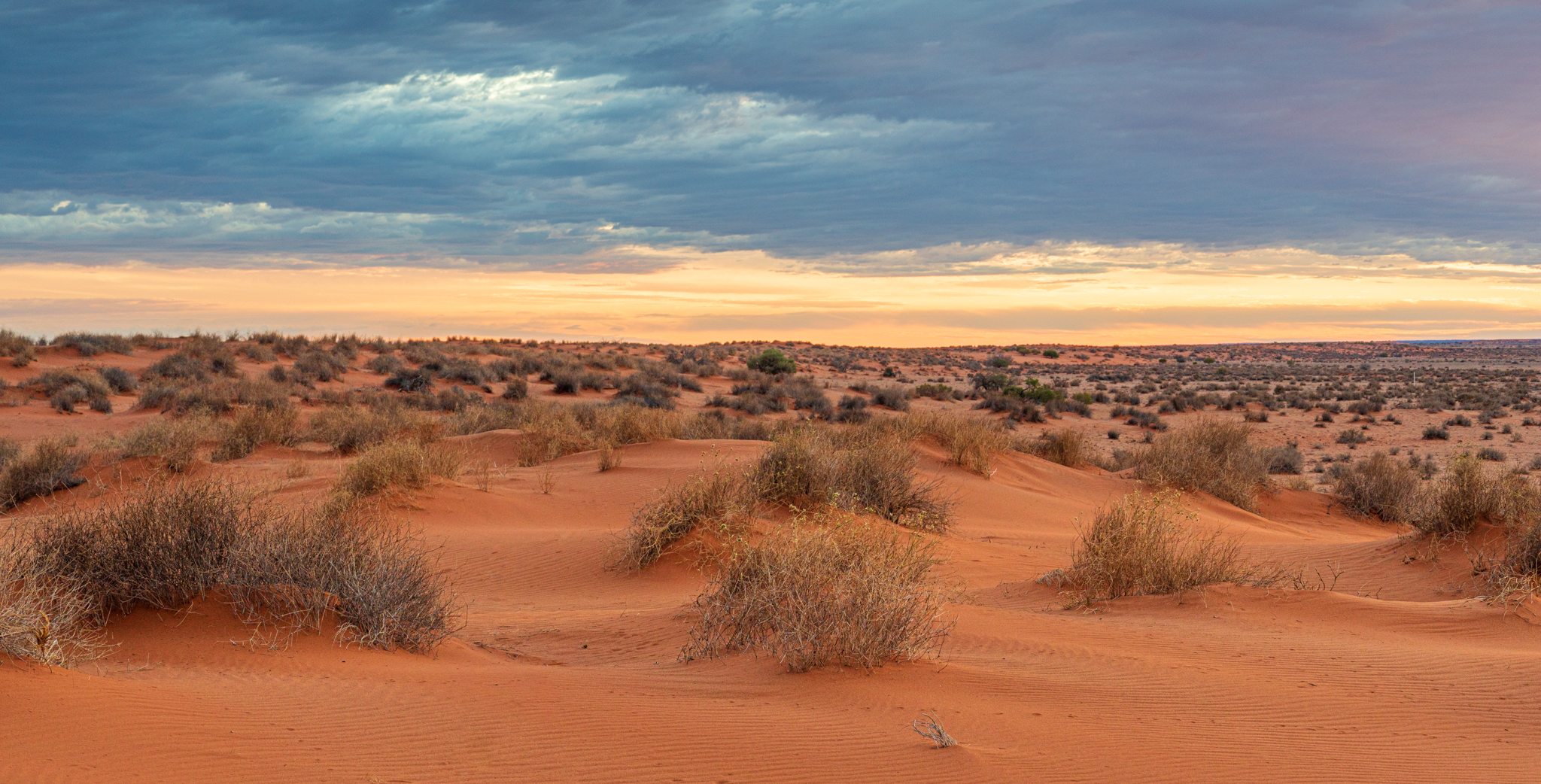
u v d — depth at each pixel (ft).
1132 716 24.49
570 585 48.42
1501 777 21.06
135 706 19.76
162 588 28.17
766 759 20.02
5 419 120.37
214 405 124.98
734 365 269.85
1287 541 68.69
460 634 35.35
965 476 84.12
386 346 213.25
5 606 21.58
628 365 228.02
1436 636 35.45
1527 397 249.75
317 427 108.78
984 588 47.19
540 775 18.67
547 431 94.48
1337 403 232.12
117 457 75.87
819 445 65.05
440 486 65.98
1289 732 23.70
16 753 16.62
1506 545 46.09
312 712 21.36
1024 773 19.94
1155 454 94.12
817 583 28.40
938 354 517.96
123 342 183.73
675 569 48.85
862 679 26.17
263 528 31.22
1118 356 597.52
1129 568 42.65
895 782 19.11
